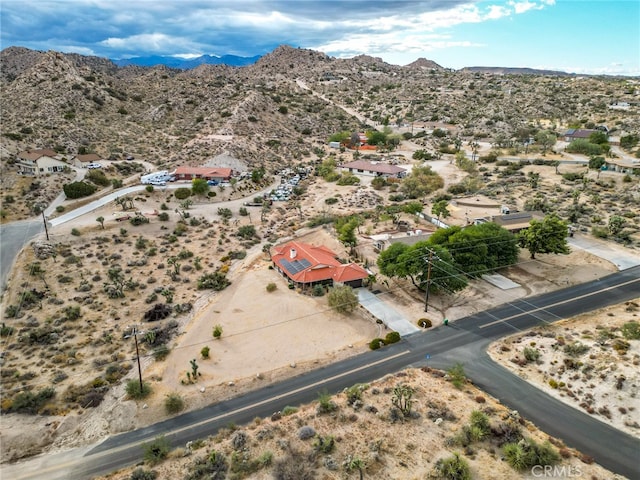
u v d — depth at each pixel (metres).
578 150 173.00
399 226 104.88
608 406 46.19
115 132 177.62
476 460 39.09
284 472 37.72
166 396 51.38
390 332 63.34
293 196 135.25
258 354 59.53
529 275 79.94
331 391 51.50
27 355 59.06
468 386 50.56
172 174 139.50
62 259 85.06
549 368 53.03
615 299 69.81
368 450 40.44
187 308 71.00
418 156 180.50
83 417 48.81
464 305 70.31
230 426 45.78
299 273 77.81
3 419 48.03
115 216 105.50
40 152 131.38
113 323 66.62
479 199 121.12
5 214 103.75
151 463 41.09
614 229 95.25
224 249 94.69
